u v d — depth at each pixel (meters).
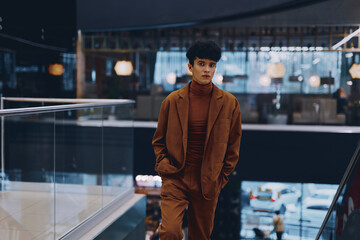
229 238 11.19
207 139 2.27
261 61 10.66
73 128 4.10
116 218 3.83
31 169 3.33
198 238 2.50
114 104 4.09
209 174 2.29
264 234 10.96
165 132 2.46
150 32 11.22
